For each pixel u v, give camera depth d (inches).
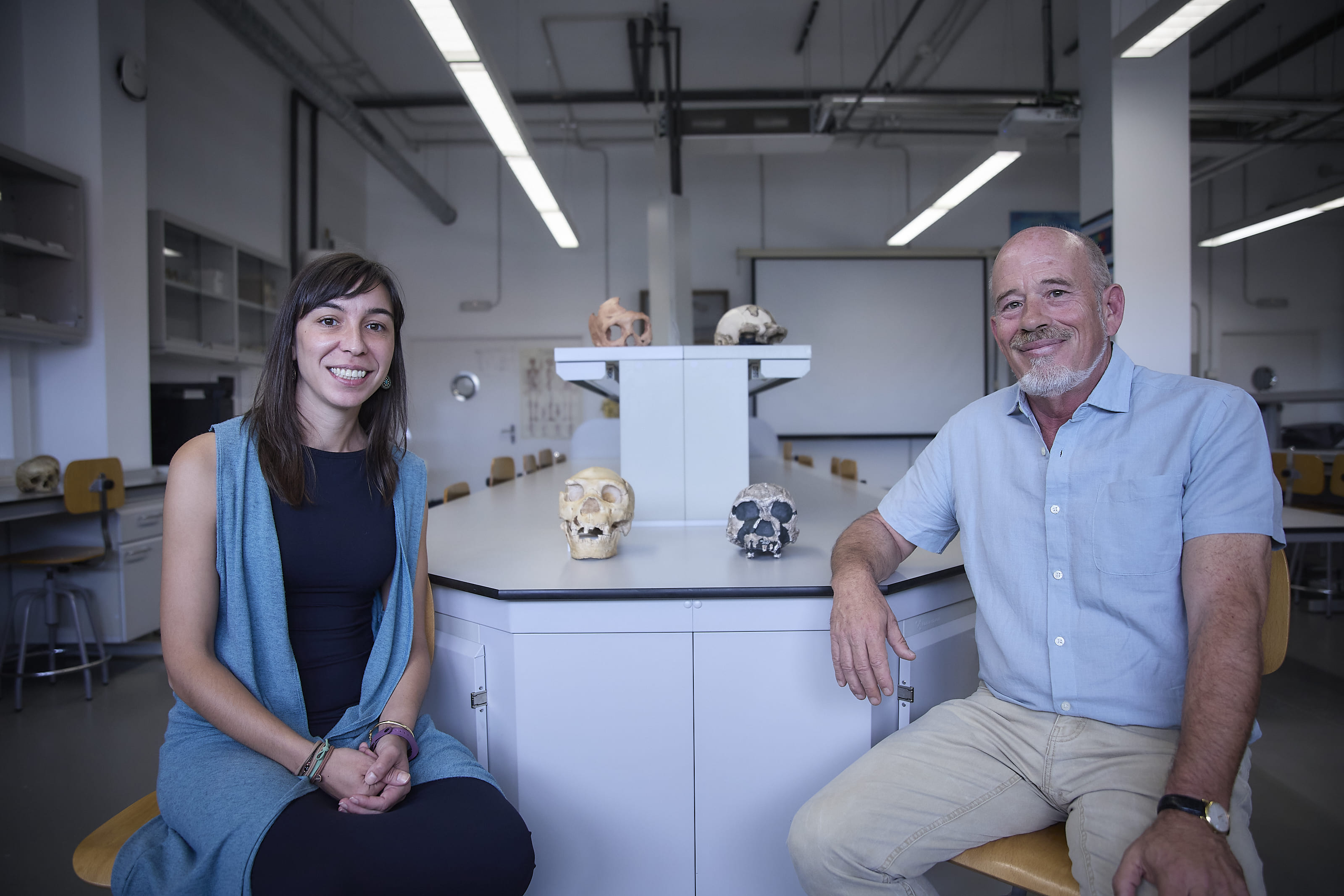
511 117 150.9
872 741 49.0
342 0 200.7
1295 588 164.9
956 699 54.1
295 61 192.5
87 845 38.3
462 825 34.9
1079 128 170.4
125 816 40.9
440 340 303.1
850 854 37.9
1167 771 35.9
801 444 305.9
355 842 32.6
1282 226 290.5
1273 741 91.7
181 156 187.5
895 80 251.8
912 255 299.3
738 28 219.6
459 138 295.6
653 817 49.0
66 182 134.6
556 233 234.2
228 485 37.8
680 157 214.2
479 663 50.0
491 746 50.6
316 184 254.4
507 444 303.4
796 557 58.0
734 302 304.7
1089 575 39.1
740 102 266.2
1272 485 35.7
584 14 209.8
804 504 96.4
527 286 302.8
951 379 302.0
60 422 140.6
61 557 118.7
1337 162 302.5
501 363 303.4
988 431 44.8
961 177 193.0
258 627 38.6
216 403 164.7
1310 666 120.3
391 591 42.9
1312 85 248.7
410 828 33.9
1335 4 205.0
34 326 126.6
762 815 48.9
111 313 143.3
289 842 32.4
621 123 281.7
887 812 38.4
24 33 139.7
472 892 33.9
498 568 55.2
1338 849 66.9
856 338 302.0
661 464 73.4
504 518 87.3
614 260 302.4
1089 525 39.2
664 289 206.2
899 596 49.4
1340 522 102.1
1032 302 39.4
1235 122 243.6
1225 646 32.7
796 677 48.4
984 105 215.0
